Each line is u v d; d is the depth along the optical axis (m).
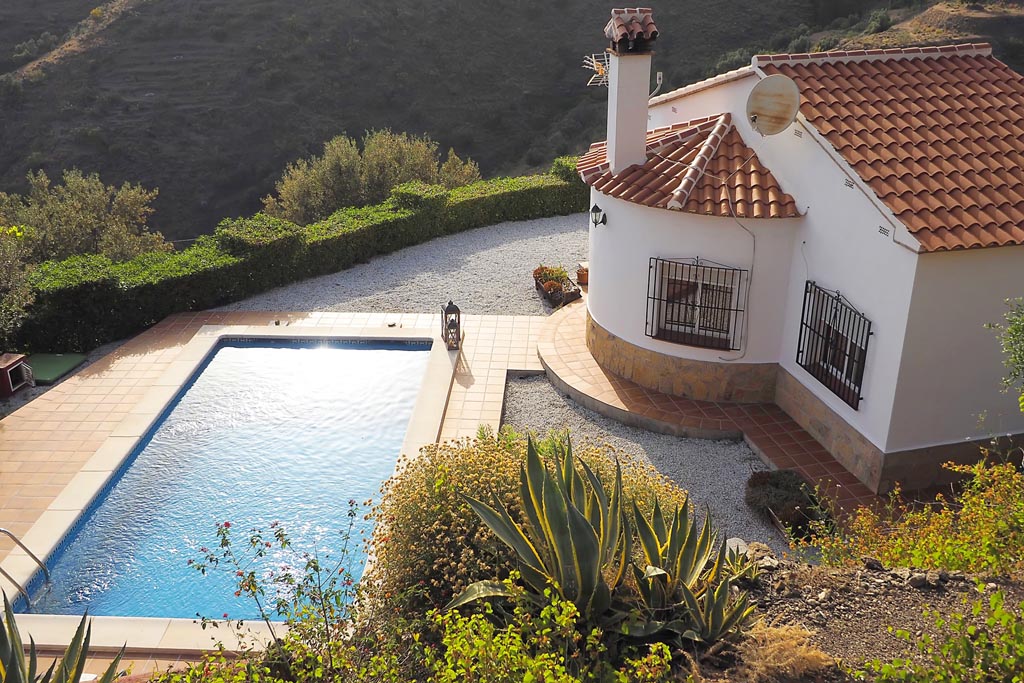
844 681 6.01
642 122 14.75
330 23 62.78
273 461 13.87
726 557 7.74
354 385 16.52
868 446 12.31
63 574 11.08
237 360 17.62
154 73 58.97
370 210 24.19
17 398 15.95
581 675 5.98
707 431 14.10
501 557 7.86
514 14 66.81
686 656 6.03
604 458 10.12
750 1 62.03
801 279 13.64
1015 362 9.70
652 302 14.73
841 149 12.21
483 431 12.77
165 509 12.51
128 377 16.53
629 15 14.19
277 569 11.09
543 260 22.77
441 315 19.06
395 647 7.25
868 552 8.91
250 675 6.65
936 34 46.66
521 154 59.94
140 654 9.32
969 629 5.26
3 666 6.16
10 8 63.66
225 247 20.56
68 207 27.05
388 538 8.55
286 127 57.75
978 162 12.34
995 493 8.63
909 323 11.29
